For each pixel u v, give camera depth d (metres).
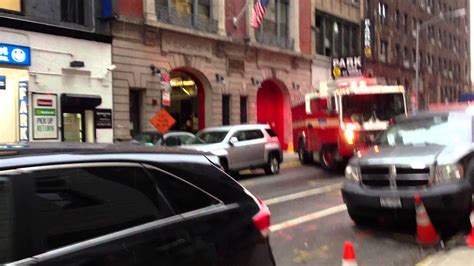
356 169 8.01
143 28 20.84
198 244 3.25
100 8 19.19
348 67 32.44
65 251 2.64
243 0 26.64
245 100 27.11
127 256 2.86
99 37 19.00
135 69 20.56
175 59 22.39
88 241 2.76
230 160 15.54
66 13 18.17
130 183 3.11
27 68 16.64
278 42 29.14
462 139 8.25
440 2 61.62
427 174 7.35
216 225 3.43
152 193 3.19
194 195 3.44
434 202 7.20
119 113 19.89
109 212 2.93
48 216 2.65
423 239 7.23
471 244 6.93
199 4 24.19
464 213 7.41
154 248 3.00
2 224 2.50
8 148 2.96
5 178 2.57
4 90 16.06
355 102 16.53
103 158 3.03
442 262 6.00
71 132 18.30
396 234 7.89
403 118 9.52
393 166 7.54
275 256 6.80
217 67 24.80
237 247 3.50
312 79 32.56
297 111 20.84
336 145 17.06
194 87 24.97
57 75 17.58
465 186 7.32
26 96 16.34
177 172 3.40
